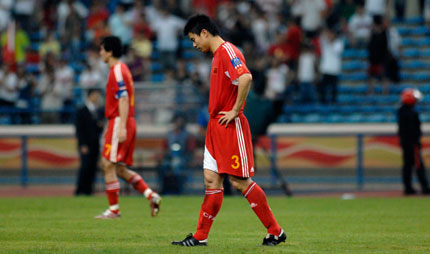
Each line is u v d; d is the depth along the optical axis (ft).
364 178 186.29
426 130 217.15
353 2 266.16
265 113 162.09
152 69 254.27
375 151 186.09
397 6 291.79
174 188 172.65
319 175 186.19
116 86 103.55
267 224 73.41
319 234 87.92
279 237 73.67
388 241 80.33
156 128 184.55
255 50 230.27
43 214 115.34
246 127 72.02
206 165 72.59
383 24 236.84
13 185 195.52
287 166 186.50
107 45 104.17
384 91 239.30
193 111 187.01
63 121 220.02
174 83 211.61
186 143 176.55
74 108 221.46
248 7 268.41
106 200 146.72
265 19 252.62
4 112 219.61
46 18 290.35
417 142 170.40
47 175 194.59
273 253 68.13
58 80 229.04
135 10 258.98
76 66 263.90
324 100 231.91
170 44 242.37
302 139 186.60
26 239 81.97
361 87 250.16
